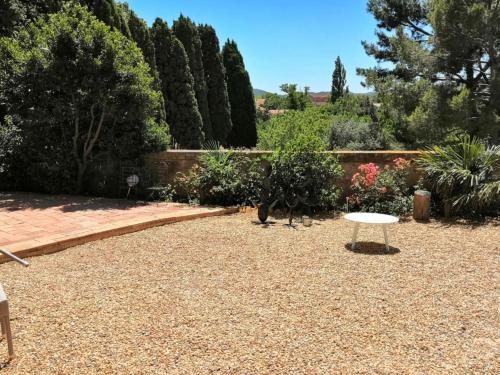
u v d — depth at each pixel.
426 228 6.18
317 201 7.09
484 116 13.08
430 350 2.78
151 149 8.46
